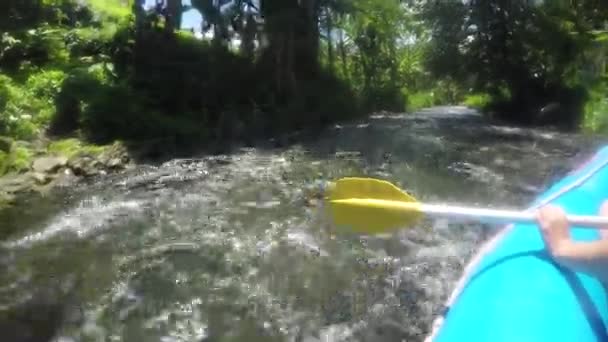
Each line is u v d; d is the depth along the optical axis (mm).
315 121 16953
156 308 5184
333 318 4969
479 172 10141
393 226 1665
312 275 5719
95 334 4801
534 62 23219
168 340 4699
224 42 17844
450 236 6570
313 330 4816
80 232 7051
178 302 5270
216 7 17609
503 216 1553
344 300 5238
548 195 1897
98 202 8336
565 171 10328
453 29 24469
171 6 16984
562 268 1431
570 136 15617
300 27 18922
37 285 5613
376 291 5387
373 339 4684
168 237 6781
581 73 23297
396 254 6148
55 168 9883
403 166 10430
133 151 11180
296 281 5609
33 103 12594
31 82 13539
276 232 6832
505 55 23609
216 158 11273
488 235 6590
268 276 5715
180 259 6137
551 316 1305
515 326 1295
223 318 5016
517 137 15000
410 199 1687
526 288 1387
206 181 9391
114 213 7773
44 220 7555
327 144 12844
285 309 5125
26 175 9492
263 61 17797
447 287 5426
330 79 20125
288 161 10867
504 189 9000
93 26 18203
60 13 17781
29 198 8656
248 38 18062
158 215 7621
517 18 23250
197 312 5109
